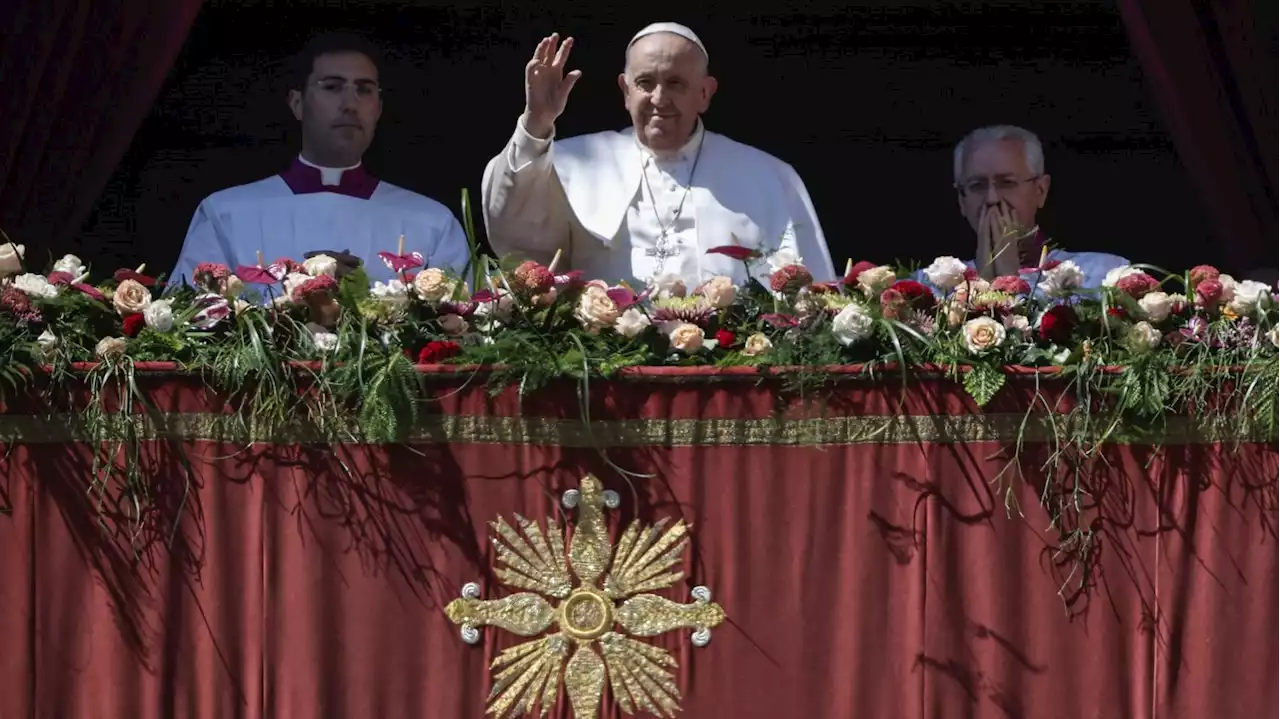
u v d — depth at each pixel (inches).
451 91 986.7
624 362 532.4
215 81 967.6
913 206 1018.1
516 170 671.8
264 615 522.6
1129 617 544.1
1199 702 544.1
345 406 522.6
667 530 534.3
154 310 521.3
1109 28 1001.5
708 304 548.7
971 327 533.3
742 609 535.2
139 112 829.8
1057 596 541.6
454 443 527.8
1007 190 836.6
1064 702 540.7
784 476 536.4
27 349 517.0
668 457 534.0
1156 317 546.6
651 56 724.7
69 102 816.3
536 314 540.7
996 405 538.9
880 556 537.3
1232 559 546.3
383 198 855.7
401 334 534.3
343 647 525.0
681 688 534.0
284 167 976.9
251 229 833.5
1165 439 543.5
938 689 536.4
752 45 1011.3
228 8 964.6
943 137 1015.6
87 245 956.6
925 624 537.0
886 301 538.6
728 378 533.0
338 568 525.3
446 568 527.8
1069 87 1007.6
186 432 522.6
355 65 848.9
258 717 522.0
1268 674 546.0
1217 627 545.0
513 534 528.7
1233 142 863.7
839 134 1016.2
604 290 542.3
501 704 528.1
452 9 984.3
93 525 521.7
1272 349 545.6
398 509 526.3
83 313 530.9
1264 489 547.2
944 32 1010.7
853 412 538.0
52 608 520.1
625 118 1003.3
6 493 519.2
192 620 523.8
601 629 530.9
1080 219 1011.9
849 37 1008.9
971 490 539.5
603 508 532.4
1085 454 541.0
